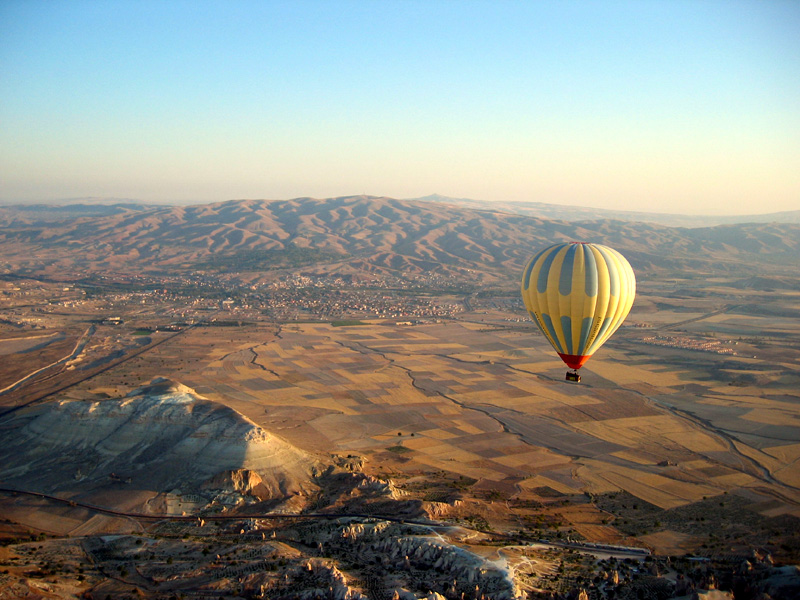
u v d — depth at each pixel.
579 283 84.75
